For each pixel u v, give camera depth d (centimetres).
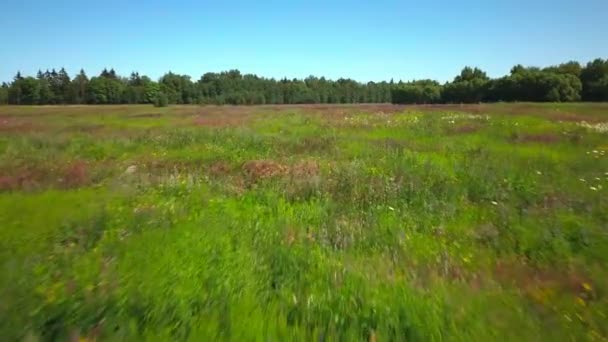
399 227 661
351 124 2352
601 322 391
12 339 358
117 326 378
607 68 6581
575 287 465
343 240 604
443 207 772
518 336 366
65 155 1484
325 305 412
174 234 608
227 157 1343
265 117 3250
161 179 1001
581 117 2617
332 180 952
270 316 393
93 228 636
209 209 759
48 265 498
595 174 1058
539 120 2402
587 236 612
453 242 607
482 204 811
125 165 1259
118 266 496
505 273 503
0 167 1216
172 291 430
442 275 497
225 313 395
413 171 1062
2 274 464
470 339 360
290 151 1456
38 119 3572
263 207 791
